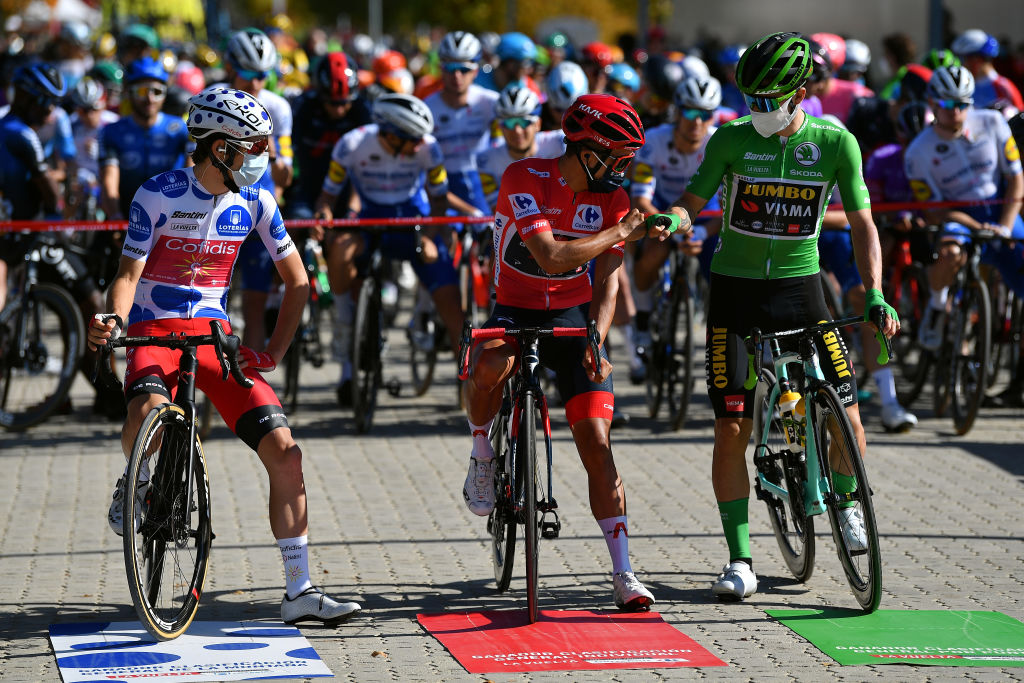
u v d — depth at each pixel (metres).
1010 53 50.53
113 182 28.33
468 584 17.50
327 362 37.72
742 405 17.06
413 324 30.89
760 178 16.78
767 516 20.86
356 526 20.41
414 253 27.72
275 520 15.87
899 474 23.36
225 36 78.75
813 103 30.55
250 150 15.12
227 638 15.23
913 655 14.48
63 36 52.91
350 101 29.70
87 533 20.05
